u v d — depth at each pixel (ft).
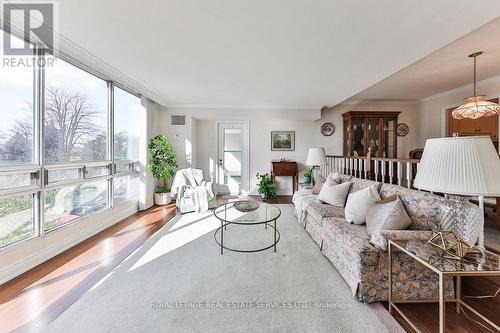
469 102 10.86
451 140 3.91
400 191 6.91
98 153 10.71
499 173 3.63
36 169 7.48
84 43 7.42
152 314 5.05
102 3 5.40
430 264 3.98
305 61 8.75
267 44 7.41
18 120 7.01
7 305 5.41
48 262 7.52
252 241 9.17
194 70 9.78
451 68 11.52
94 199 10.43
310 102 15.76
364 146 17.30
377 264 5.42
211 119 18.43
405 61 8.73
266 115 17.04
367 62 8.82
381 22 6.14
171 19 6.04
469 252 4.14
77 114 9.43
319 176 12.60
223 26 6.37
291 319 4.89
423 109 18.02
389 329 4.65
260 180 19.06
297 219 12.19
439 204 5.79
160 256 7.86
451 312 5.21
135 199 13.73
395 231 5.45
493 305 5.40
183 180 13.67
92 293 5.82
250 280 6.38
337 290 5.92
